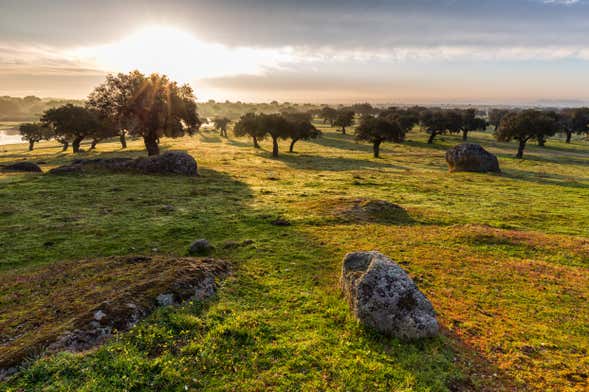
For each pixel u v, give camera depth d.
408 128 121.81
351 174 48.25
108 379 7.43
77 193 28.50
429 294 13.22
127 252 17.20
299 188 36.25
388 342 9.77
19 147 108.56
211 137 128.88
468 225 22.89
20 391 6.94
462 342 10.09
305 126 80.38
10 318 10.05
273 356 8.91
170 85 51.47
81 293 11.43
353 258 12.77
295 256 16.66
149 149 51.78
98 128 74.06
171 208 25.09
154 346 8.71
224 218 23.27
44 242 18.03
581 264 16.77
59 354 7.88
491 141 109.94
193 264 13.39
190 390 7.57
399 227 22.31
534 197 34.34
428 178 46.19
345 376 8.28
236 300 11.71
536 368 9.09
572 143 110.56
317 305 11.77
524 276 15.05
